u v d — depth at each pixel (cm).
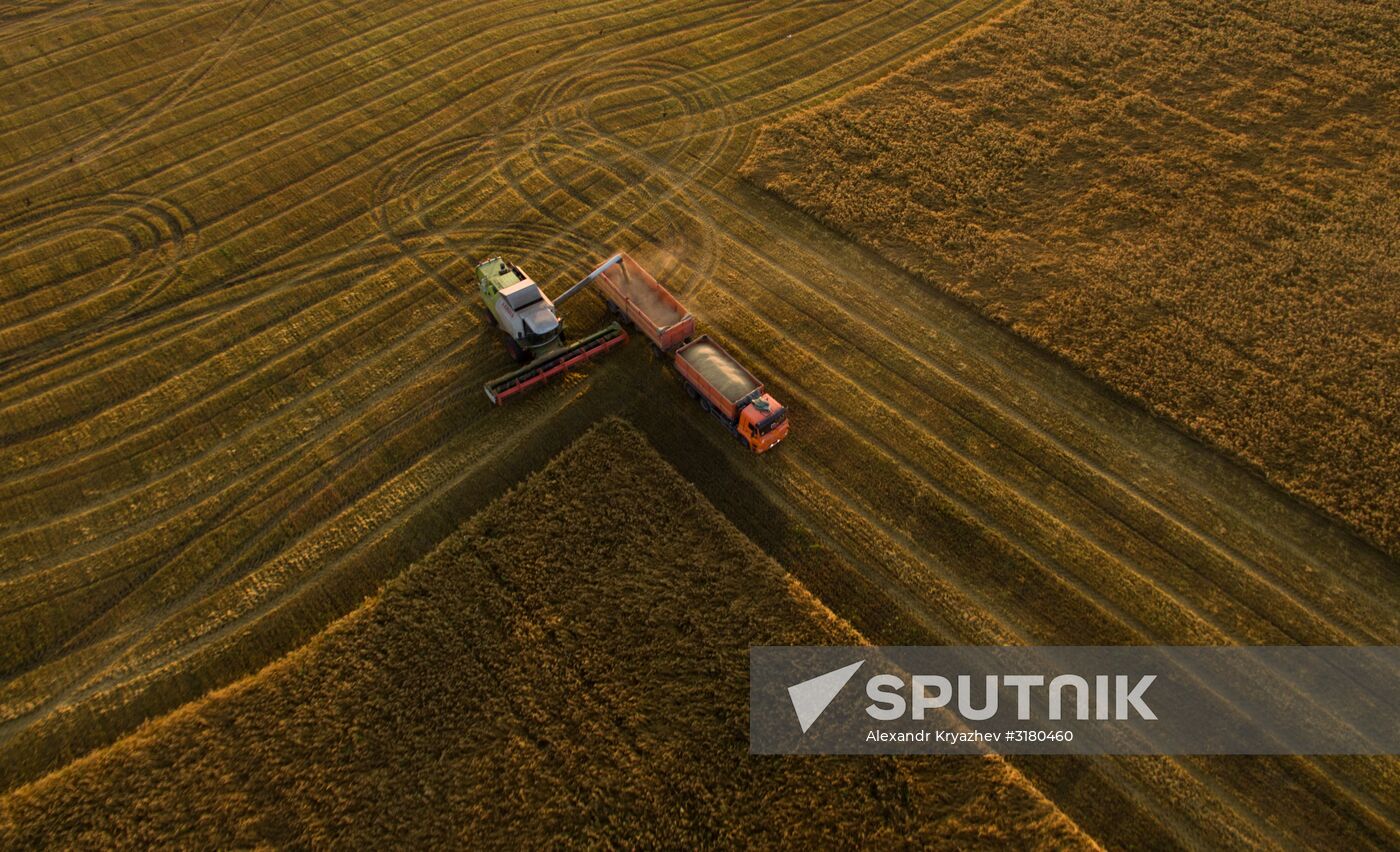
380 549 2300
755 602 2161
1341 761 1911
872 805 1848
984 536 2319
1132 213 3169
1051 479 2447
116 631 2156
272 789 1875
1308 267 2942
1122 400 2628
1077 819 1855
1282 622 2144
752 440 2425
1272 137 3456
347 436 2564
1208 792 1880
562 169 3438
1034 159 3394
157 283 3033
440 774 1892
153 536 2341
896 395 2661
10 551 2312
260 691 2008
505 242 3155
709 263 3067
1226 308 2831
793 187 3325
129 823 1825
